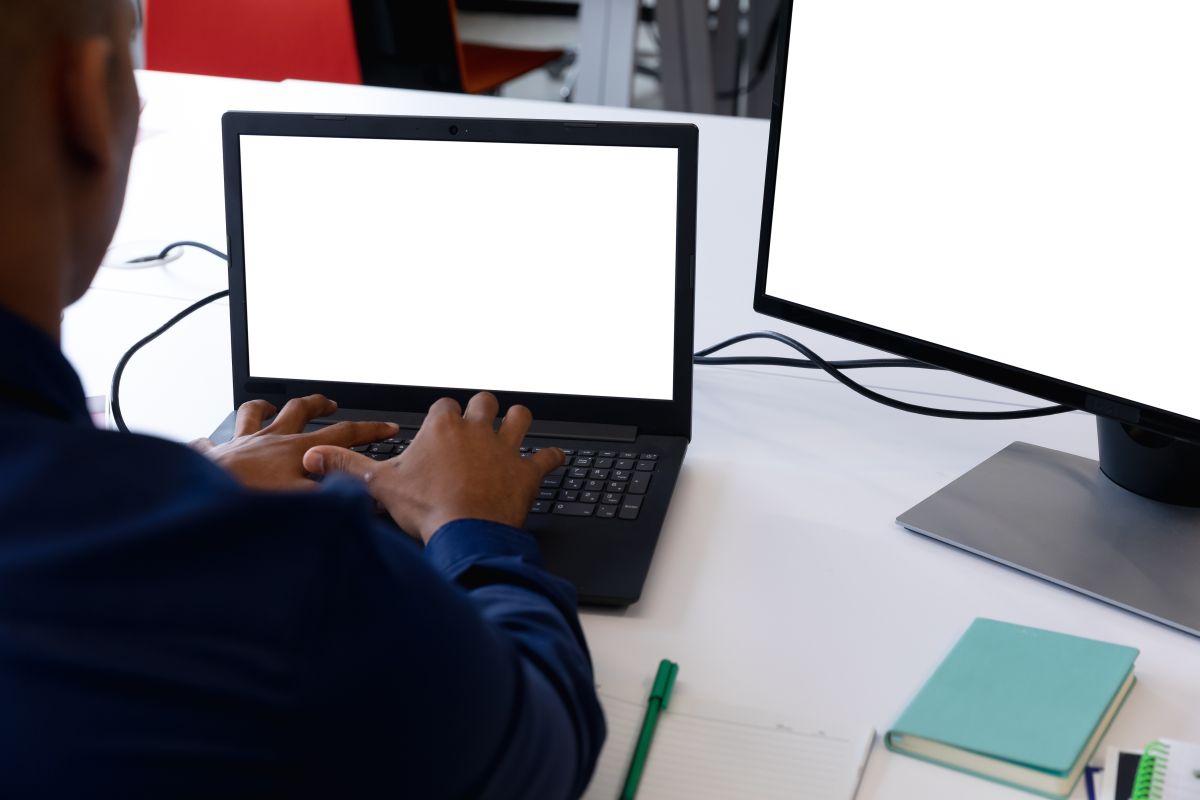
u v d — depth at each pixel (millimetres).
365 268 926
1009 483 887
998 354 818
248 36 2217
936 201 810
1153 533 820
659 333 904
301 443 824
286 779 387
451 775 438
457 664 439
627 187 886
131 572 378
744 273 1324
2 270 423
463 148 901
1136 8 689
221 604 383
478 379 929
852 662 717
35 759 368
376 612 412
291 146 921
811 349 1157
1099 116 719
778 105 872
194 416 1010
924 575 800
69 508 387
